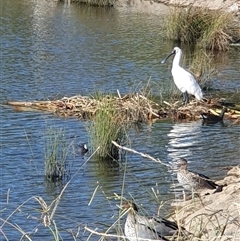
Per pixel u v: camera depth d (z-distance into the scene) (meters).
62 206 11.48
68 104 18.56
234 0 39.72
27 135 15.94
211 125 17.56
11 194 12.15
